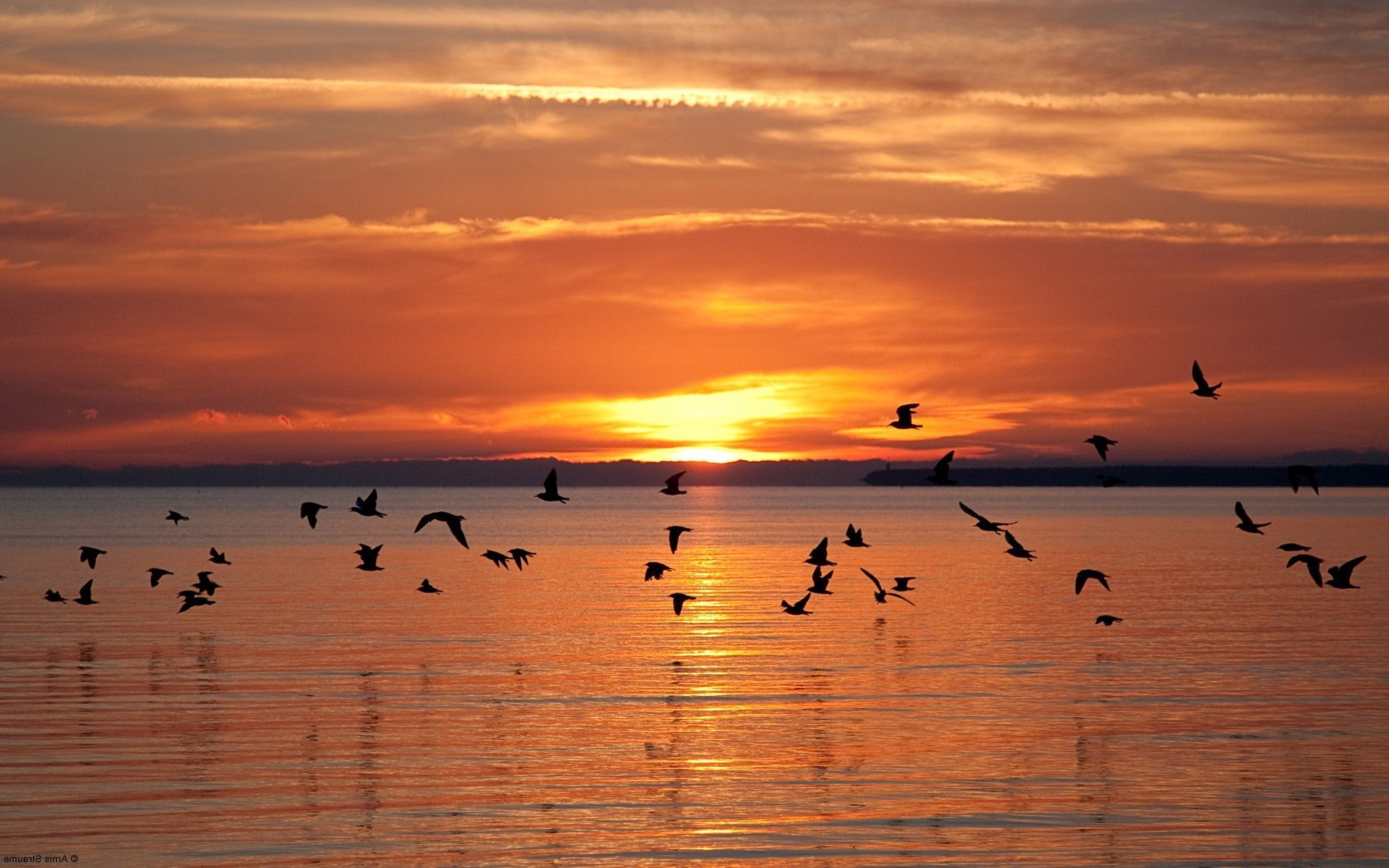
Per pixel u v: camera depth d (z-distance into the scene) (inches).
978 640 2618.1
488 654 2428.6
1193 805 1419.8
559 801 1438.2
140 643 2549.2
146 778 1504.7
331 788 1476.4
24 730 1738.4
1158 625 2847.0
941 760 1603.1
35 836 1302.9
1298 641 2578.7
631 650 2488.9
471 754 1632.6
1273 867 1242.6
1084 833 1330.0
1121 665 2277.3
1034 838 1317.7
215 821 1357.0
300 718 1827.0
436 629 2790.4
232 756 1610.5
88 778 1504.7
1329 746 1659.7
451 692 2028.8
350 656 2394.2
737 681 2138.3
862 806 1419.8
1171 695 1993.1
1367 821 1363.2
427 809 1403.8
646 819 1379.2
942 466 1398.9
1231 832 1336.1
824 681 2135.8
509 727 1785.2
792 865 1245.7
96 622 2886.3
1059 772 1545.3
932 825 1360.7
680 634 2728.8
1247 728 1759.4
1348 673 2190.0
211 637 2642.7
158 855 1257.4
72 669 2225.6
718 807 1418.6
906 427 1376.7
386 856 1263.5
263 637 2659.9
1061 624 2874.0
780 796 1455.5
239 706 1909.4
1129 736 1715.1
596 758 1615.4
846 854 1274.6
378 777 1523.1
